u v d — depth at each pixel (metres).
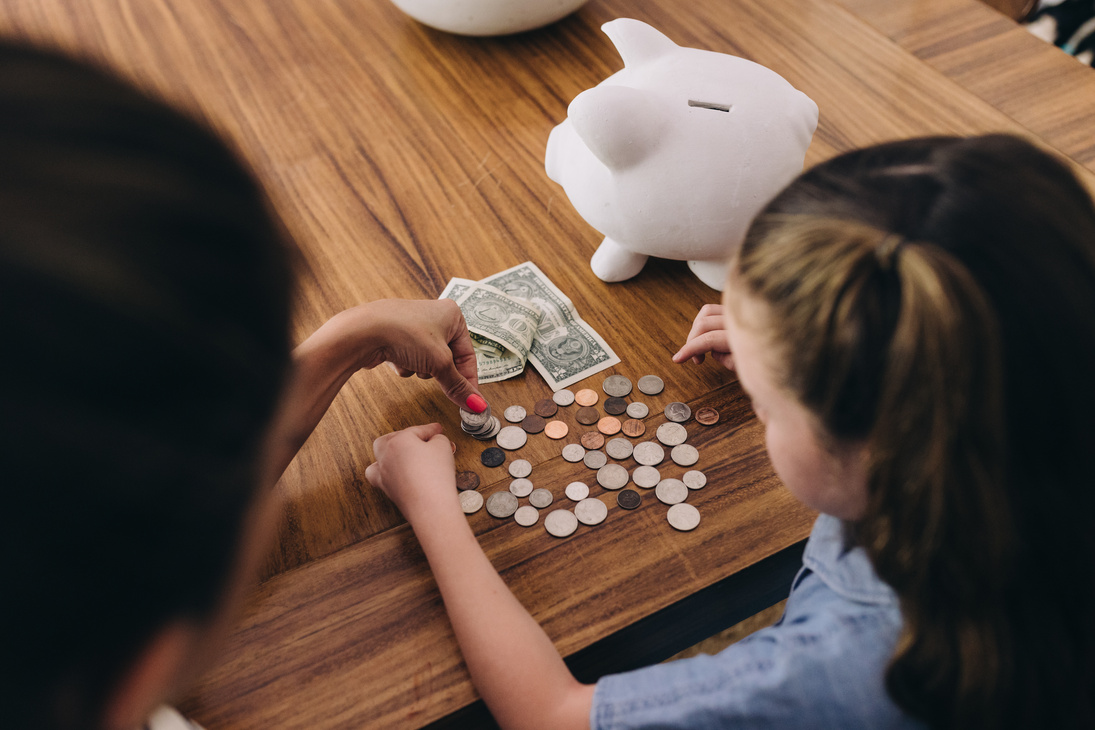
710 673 0.58
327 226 1.12
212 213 0.21
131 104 0.21
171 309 0.19
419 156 1.23
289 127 1.28
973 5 1.43
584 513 0.80
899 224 0.42
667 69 0.91
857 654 0.55
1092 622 0.49
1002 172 0.42
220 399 0.21
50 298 0.17
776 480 0.82
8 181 0.18
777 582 0.81
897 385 0.42
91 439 0.18
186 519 0.21
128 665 0.23
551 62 1.39
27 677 0.20
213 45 1.45
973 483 0.43
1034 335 0.40
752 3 1.48
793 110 0.88
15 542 0.18
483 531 0.79
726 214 0.88
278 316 0.24
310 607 0.73
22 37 0.21
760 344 0.48
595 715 0.60
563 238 1.11
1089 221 0.42
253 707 0.67
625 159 0.88
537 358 0.96
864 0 1.48
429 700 0.67
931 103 1.24
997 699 0.49
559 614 0.72
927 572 0.47
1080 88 1.25
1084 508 0.45
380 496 0.82
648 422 0.89
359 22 1.50
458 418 0.90
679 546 0.77
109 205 0.19
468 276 1.05
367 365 0.87
